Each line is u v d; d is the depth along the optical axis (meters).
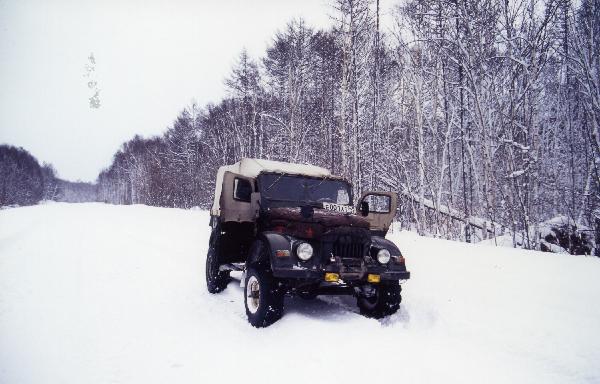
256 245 4.98
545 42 12.66
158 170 49.41
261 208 5.07
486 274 5.93
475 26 13.30
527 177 12.71
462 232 15.27
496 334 4.08
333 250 4.44
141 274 7.05
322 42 22.36
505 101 14.26
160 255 8.98
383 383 3.08
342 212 5.05
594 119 11.23
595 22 11.03
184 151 43.97
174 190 45.53
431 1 15.10
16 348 3.69
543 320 4.24
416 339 3.95
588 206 12.20
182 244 10.61
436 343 3.92
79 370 3.28
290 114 23.33
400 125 18.67
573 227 11.72
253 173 5.54
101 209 30.52
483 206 16.73
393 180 17.33
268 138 27.47
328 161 22.81
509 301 4.80
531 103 12.91
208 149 39.03
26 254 8.92
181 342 3.95
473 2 13.20
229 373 3.26
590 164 12.16
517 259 6.86
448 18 14.13
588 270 5.98
